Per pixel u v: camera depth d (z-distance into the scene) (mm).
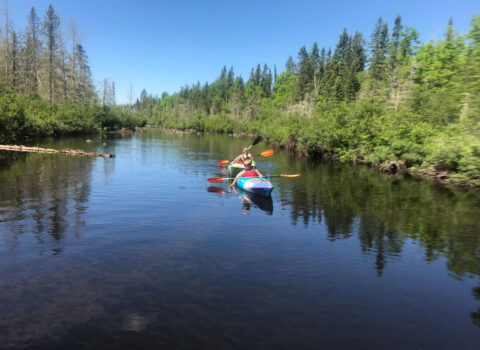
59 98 43719
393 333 2893
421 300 3486
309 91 54594
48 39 41406
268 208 7348
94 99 50688
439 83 22219
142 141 31391
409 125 14945
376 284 3822
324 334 2842
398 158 13891
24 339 2689
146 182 10062
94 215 6309
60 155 16375
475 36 11258
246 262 4332
